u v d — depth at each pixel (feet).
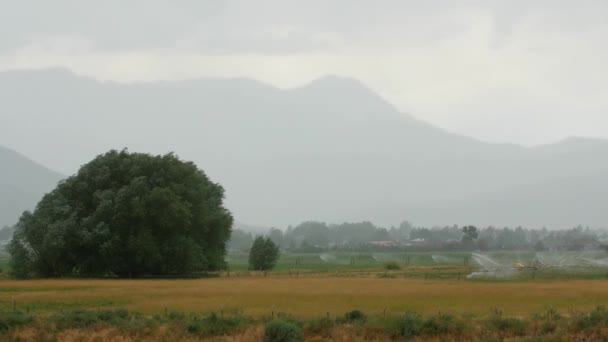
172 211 327.47
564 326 145.59
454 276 331.16
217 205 385.91
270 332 138.51
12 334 144.46
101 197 334.65
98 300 200.13
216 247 376.27
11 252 338.95
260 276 344.69
